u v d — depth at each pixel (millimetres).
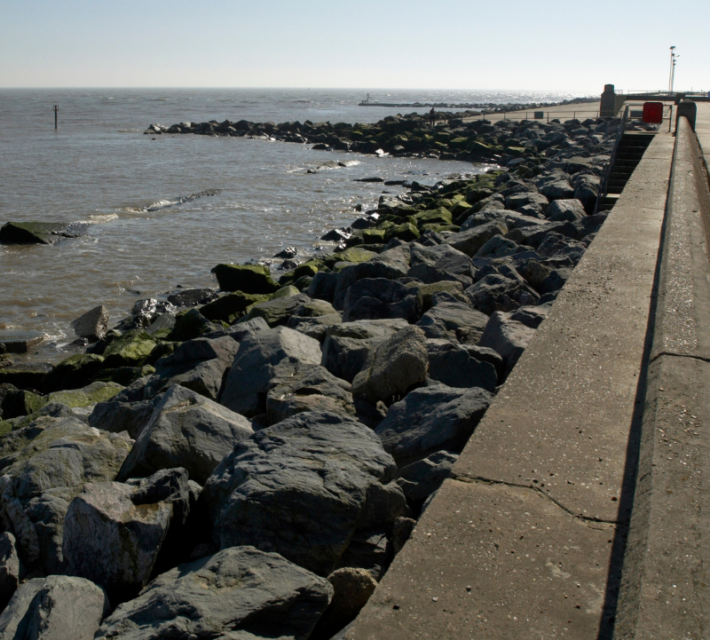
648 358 4121
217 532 3684
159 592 3000
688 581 2186
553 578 2367
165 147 45812
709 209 9391
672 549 2324
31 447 4852
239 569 3061
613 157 17188
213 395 6336
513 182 20812
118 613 3014
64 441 4734
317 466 3818
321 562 3436
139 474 4449
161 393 6293
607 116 49562
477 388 4758
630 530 2508
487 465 3021
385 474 3977
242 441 4238
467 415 4457
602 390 3746
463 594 2289
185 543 3830
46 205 23266
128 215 21891
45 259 16453
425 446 4422
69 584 3188
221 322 11438
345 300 9055
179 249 17734
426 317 7316
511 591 2305
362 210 23594
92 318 12266
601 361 4109
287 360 5988
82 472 4461
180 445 4461
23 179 28969
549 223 13977
